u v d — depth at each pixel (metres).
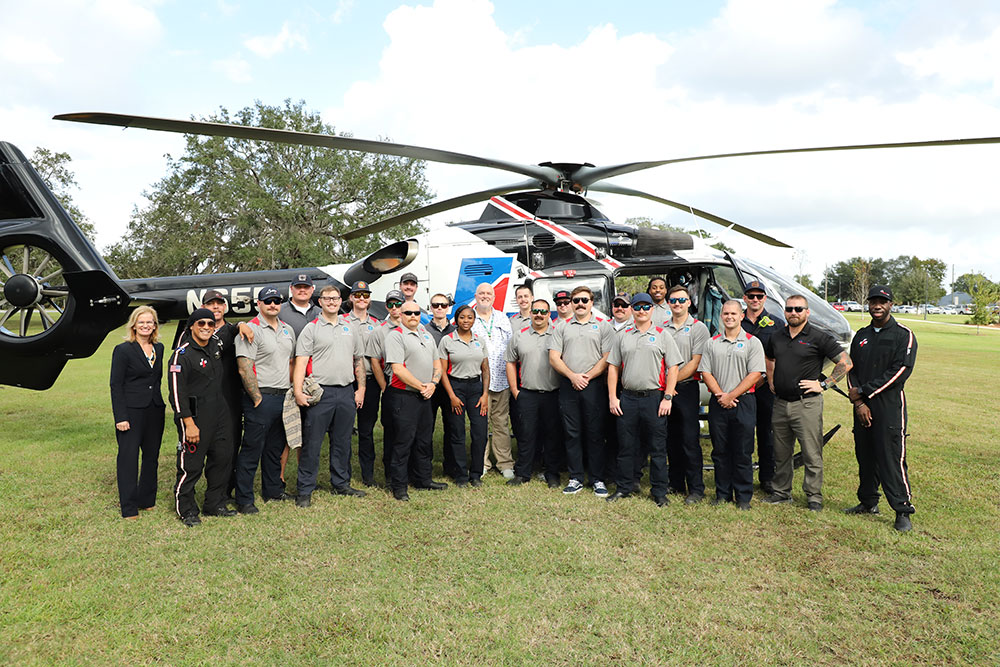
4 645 2.83
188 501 4.37
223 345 4.53
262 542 4.02
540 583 3.42
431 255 6.16
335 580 3.47
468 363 5.19
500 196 6.41
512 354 5.29
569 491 5.04
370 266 6.23
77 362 15.00
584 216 6.27
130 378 4.47
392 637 2.88
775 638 2.87
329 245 27.05
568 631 2.94
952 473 5.57
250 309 6.25
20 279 5.30
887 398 4.21
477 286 5.92
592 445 5.01
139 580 3.48
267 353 4.59
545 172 6.13
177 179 26.70
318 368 4.77
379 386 5.28
